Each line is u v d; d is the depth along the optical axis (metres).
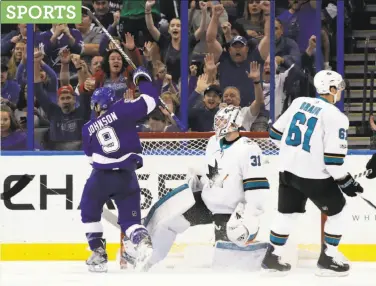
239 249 18.89
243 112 28.27
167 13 28.66
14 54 28.72
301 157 17.45
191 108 28.06
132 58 28.61
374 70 29.09
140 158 18.36
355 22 30.08
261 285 16.70
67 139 28.48
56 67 28.48
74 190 21.14
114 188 18.12
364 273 18.75
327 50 28.58
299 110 17.70
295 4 28.61
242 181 18.34
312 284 16.88
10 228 21.14
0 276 18.19
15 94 28.70
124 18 28.58
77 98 28.48
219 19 28.41
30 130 21.80
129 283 17.00
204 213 19.11
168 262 20.05
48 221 21.14
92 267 18.69
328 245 18.12
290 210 17.95
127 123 18.11
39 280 17.59
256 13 28.53
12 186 21.12
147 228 19.06
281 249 18.03
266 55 28.36
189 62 28.41
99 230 18.59
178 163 20.92
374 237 20.94
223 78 28.36
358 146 27.77
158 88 28.44
